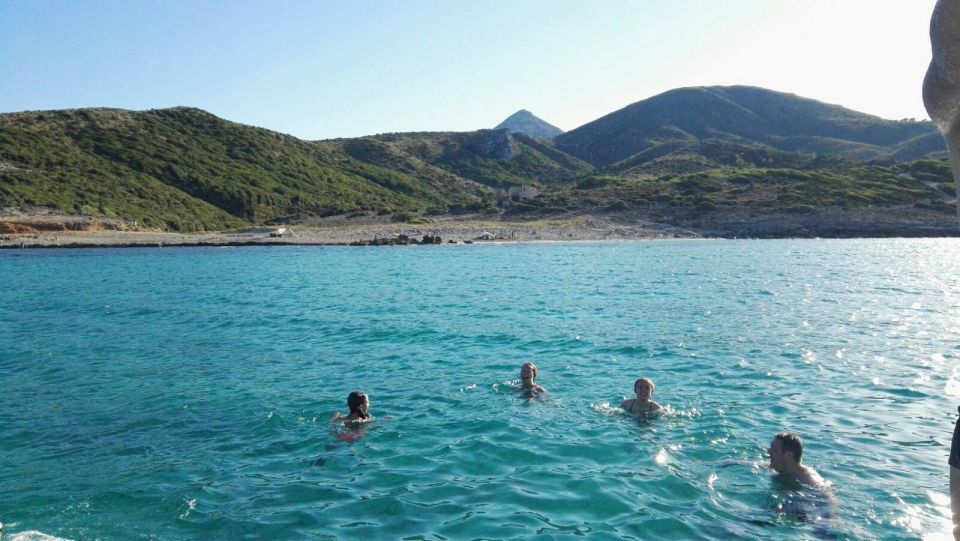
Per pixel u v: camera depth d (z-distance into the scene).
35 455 9.80
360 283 35.28
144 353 17.30
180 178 115.06
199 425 11.15
